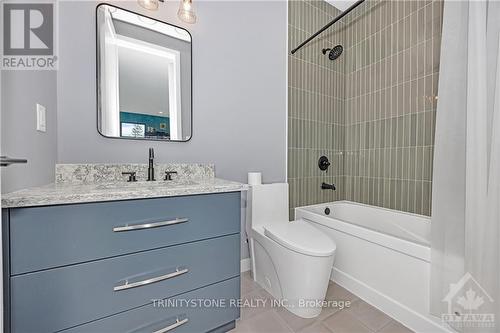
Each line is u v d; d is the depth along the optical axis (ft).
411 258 4.08
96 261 2.70
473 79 3.51
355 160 7.69
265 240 5.02
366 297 4.84
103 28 4.35
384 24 6.73
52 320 2.48
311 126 7.18
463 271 3.48
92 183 4.04
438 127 3.91
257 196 5.55
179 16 4.71
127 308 2.93
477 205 3.37
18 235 2.30
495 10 3.42
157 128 4.86
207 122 5.47
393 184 6.63
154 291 3.11
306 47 7.00
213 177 5.40
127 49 4.56
